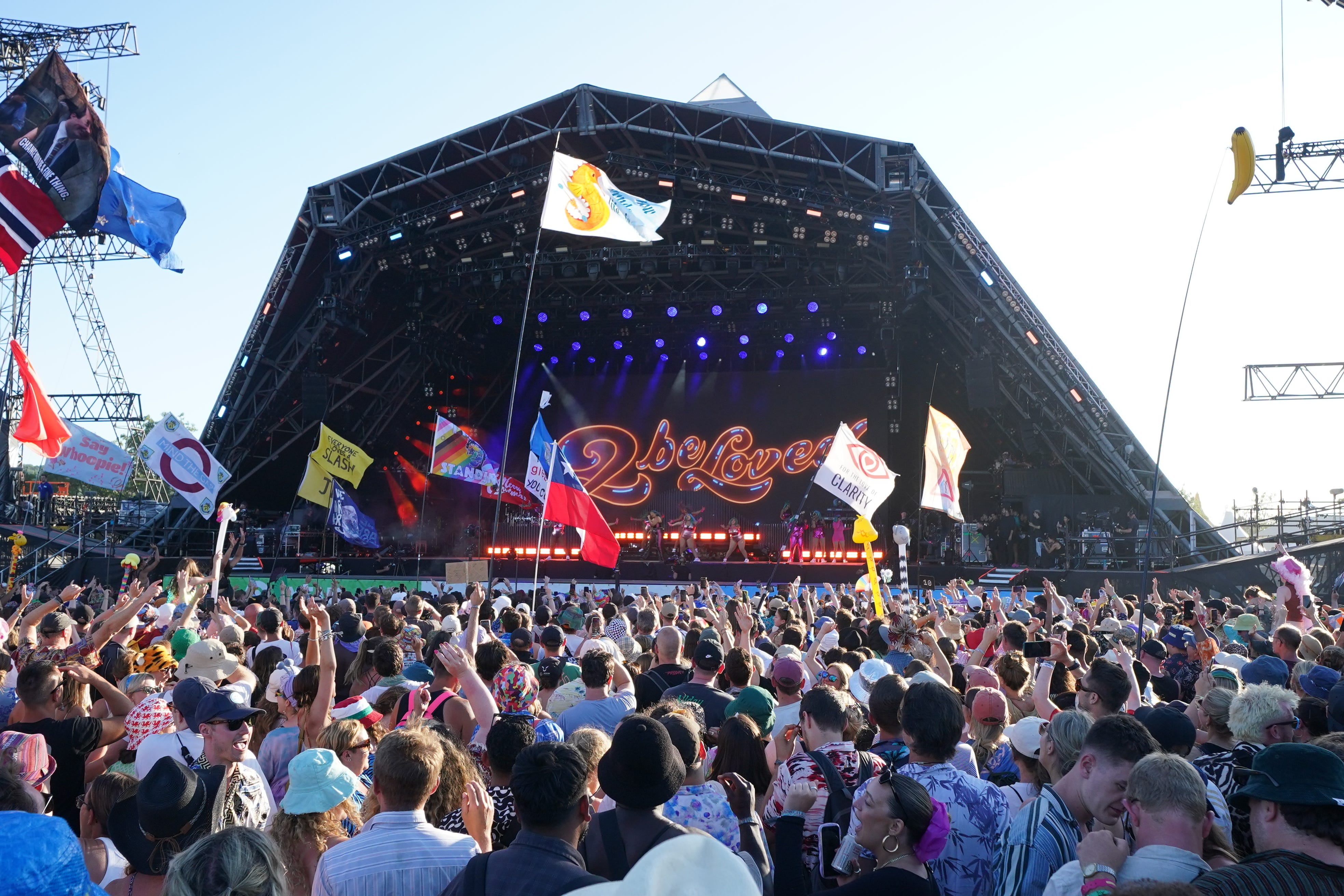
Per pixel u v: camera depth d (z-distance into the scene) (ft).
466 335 128.26
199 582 31.58
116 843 13.19
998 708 17.70
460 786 14.38
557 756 11.02
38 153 37.96
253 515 120.47
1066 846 11.98
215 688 17.03
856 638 29.76
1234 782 14.65
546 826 10.83
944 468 51.67
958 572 103.55
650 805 11.58
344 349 115.14
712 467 126.21
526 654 26.58
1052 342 100.37
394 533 128.06
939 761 13.85
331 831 12.98
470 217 102.78
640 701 24.17
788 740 18.76
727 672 22.21
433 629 32.96
